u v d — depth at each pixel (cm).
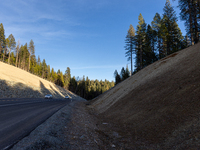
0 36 5944
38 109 1182
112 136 696
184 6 2183
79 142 497
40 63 9131
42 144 385
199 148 362
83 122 891
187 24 2333
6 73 3891
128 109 1081
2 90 2484
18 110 1033
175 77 1055
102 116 1291
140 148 523
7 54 7406
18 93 2891
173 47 3147
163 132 565
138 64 3975
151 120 711
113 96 1948
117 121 972
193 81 785
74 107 1652
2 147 366
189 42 4038
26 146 353
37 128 557
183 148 409
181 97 708
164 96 857
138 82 1717
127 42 3725
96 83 15038
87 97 10906
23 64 7088
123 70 6975
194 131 443
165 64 1686
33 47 7112
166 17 3127
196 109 544
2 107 1104
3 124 611
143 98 1076
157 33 3659
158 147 489
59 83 9725
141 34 3559
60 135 520
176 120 576
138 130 697
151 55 3597
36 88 4184
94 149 475
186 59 1329
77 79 12644
